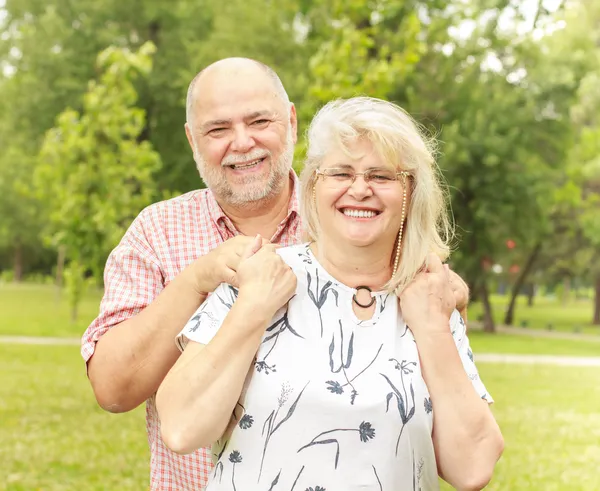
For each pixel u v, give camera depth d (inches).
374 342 82.4
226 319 80.4
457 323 88.8
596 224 1302.9
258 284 80.8
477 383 87.1
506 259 1414.9
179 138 1228.5
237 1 1119.6
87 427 361.1
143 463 301.9
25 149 1327.5
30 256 2652.6
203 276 91.4
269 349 81.4
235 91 108.2
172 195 834.8
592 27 1185.4
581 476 300.4
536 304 2684.5
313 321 82.5
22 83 1242.0
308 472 77.9
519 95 1075.3
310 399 78.6
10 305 1211.9
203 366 78.7
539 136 1088.8
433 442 83.5
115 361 97.5
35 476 279.9
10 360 582.6
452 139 970.7
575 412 433.7
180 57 1221.7
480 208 1011.3
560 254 1539.1
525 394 492.7
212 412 78.1
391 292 85.7
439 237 89.7
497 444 82.8
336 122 83.9
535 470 308.0
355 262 85.1
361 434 78.4
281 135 110.5
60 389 460.1
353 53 545.0
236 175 109.1
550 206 1119.0
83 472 287.6
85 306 1214.3
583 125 1251.8
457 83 1031.0
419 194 84.7
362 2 556.1
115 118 756.6
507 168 1018.1
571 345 911.7
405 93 1005.8
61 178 760.3
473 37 1027.3
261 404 79.5
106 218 748.6
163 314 95.8
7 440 331.9
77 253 790.5
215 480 81.4
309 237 89.7
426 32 944.3
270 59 1045.2
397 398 79.4
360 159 83.1
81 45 1233.4
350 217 84.0
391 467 78.7
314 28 911.0
